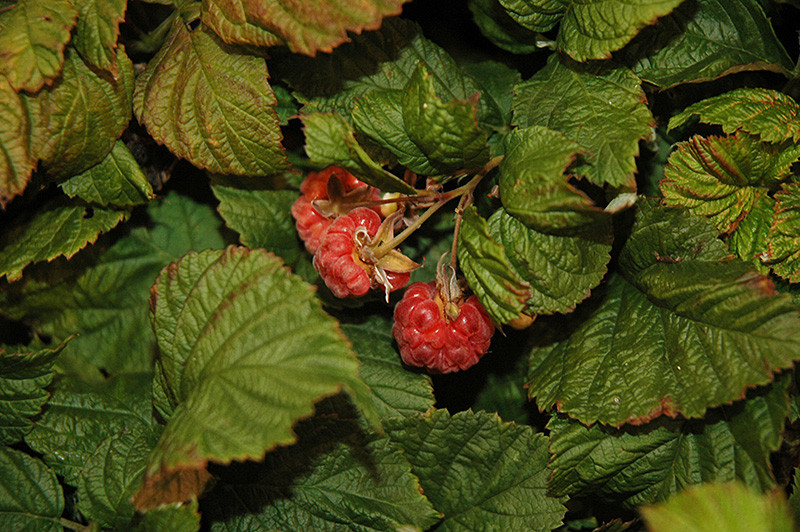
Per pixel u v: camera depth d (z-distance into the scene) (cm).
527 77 54
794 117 52
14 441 52
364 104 51
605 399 52
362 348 54
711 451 52
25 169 51
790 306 50
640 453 52
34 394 52
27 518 51
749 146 52
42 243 53
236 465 52
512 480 53
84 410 53
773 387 51
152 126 52
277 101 53
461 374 55
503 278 50
